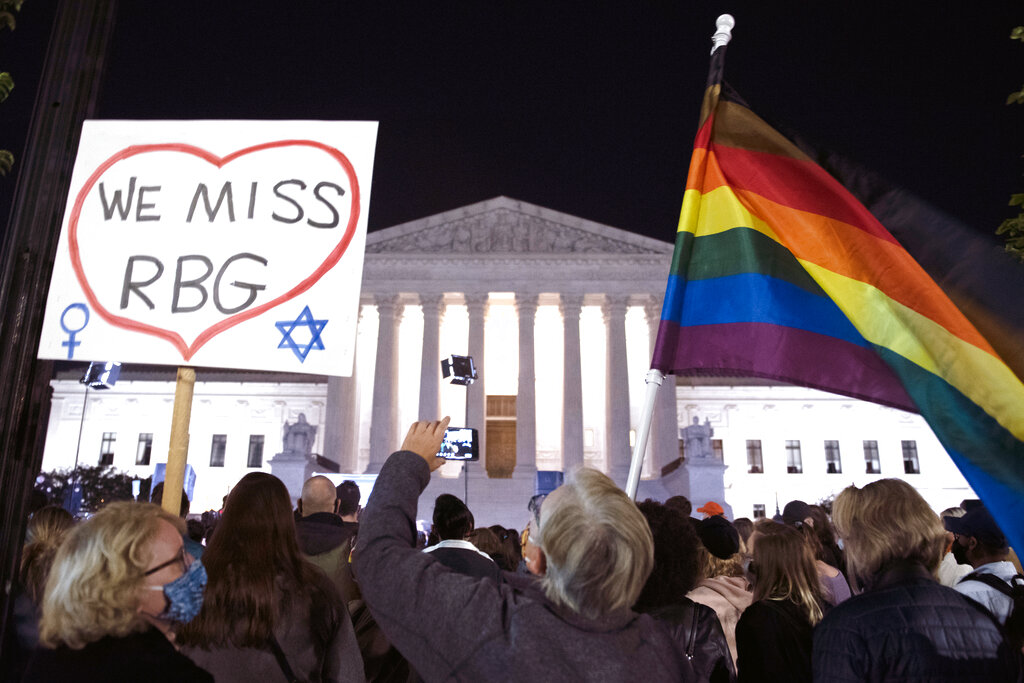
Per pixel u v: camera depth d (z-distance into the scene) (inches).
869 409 2965.1
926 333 259.6
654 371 281.3
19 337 209.2
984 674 172.6
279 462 2165.4
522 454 2351.1
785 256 290.5
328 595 201.9
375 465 2341.3
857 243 282.8
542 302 2645.2
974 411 243.3
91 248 246.2
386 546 143.9
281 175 251.6
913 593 179.2
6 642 203.8
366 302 2610.7
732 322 285.4
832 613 182.9
